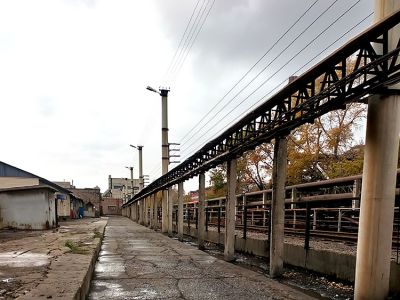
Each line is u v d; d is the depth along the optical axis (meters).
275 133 9.72
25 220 20.28
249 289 8.13
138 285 8.11
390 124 6.70
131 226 36.84
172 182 22.95
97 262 11.25
